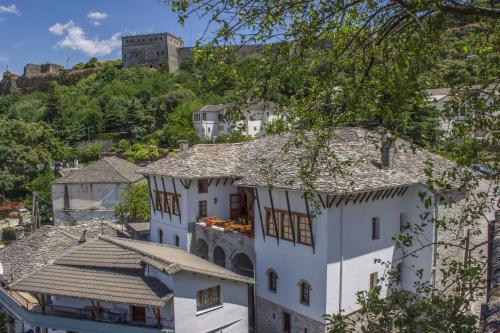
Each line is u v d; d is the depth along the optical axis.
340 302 24.61
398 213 27.70
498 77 8.62
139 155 85.56
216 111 95.69
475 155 8.79
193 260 26.59
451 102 9.25
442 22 8.77
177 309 22.34
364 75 9.60
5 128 78.38
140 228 42.50
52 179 67.81
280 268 26.97
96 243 27.92
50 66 185.00
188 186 33.72
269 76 9.81
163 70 150.88
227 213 36.00
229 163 34.66
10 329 30.22
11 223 66.56
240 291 25.31
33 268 29.61
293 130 10.97
